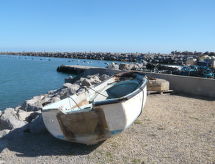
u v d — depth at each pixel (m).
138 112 7.48
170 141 6.57
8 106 17.55
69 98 7.75
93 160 5.74
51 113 6.29
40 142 6.98
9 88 26.38
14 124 8.98
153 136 6.95
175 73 23.91
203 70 23.33
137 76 11.32
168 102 10.96
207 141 6.53
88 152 6.19
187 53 114.94
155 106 10.23
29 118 10.06
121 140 6.76
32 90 25.34
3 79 34.59
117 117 6.12
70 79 26.75
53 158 5.96
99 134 6.33
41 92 24.14
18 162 5.80
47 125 6.57
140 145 6.39
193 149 6.06
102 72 22.97
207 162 5.40
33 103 12.72
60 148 6.53
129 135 7.07
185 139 6.68
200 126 7.71
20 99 20.33
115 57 91.50
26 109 12.27
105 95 9.74
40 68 57.81
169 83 13.66
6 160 5.91
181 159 5.56
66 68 46.34
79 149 6.41
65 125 6.33
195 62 44.44
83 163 5.62
